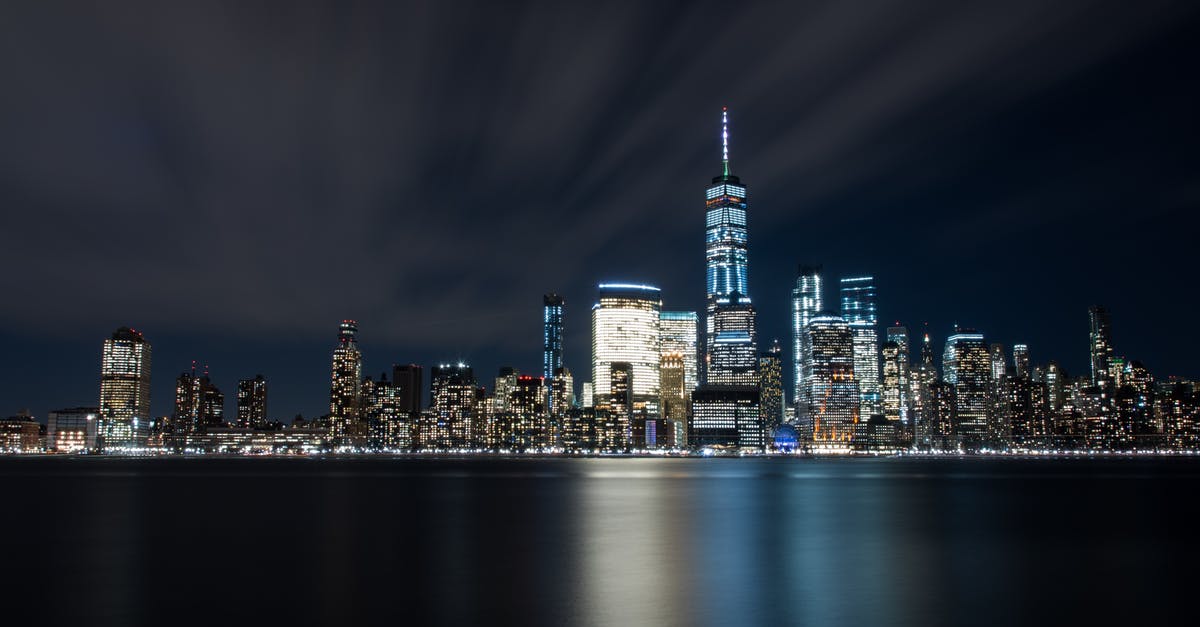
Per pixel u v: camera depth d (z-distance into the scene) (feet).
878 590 207.10
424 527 355.15
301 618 176.24
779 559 260.42
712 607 186.91
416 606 187.52
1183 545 295.28
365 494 601.62
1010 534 330.54
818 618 176.45
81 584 213.87
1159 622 173.27
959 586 212.43
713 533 335.88
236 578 222.69
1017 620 174.81
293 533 329.72
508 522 381.81
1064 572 235.20
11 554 269.23
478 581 219.00
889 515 422.00
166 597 197.06
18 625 171.32
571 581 219.00
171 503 496.64
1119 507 473.67
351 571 234.79
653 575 228.84
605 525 367.66
